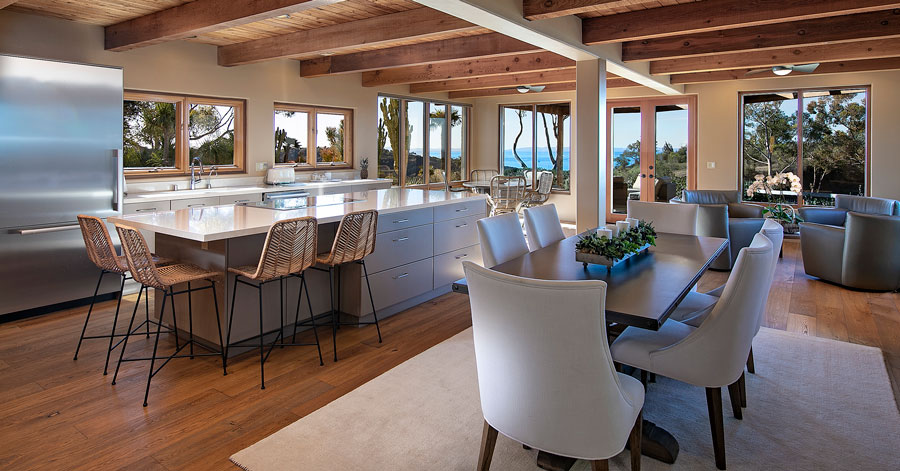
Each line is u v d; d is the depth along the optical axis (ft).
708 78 24.70
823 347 11.62
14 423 8.37
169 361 10.92
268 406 9.01
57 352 11.37
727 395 9.41
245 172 21.80
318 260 11.27
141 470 7.16
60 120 13.79
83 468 7.19
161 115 19.36
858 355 11.13
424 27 14.79
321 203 14.33
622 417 5.70
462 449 7.66
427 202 14.75
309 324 12.82
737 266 6.76
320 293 13.14
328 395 9.45
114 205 14.99
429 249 15.17
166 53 18.63
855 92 24.63
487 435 6.54
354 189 24.27
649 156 29.73
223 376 10.21
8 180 13.06
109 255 10.42
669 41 17.69
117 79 14.76
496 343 5.85
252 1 12.73
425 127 31.30
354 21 16.22
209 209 12.98
